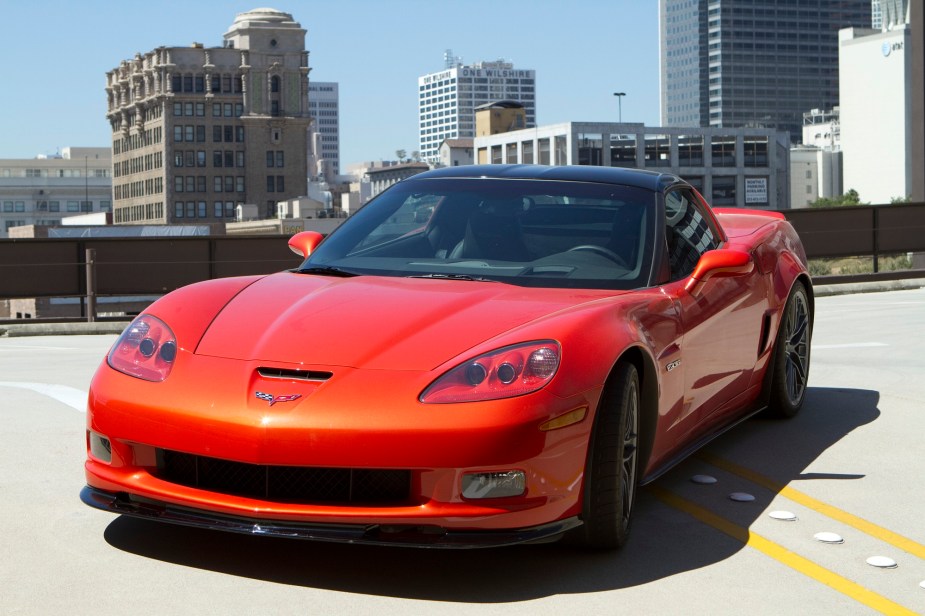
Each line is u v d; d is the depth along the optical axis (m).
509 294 3.77
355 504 3.15
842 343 8.74
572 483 3.31
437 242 4.28
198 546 3.54
